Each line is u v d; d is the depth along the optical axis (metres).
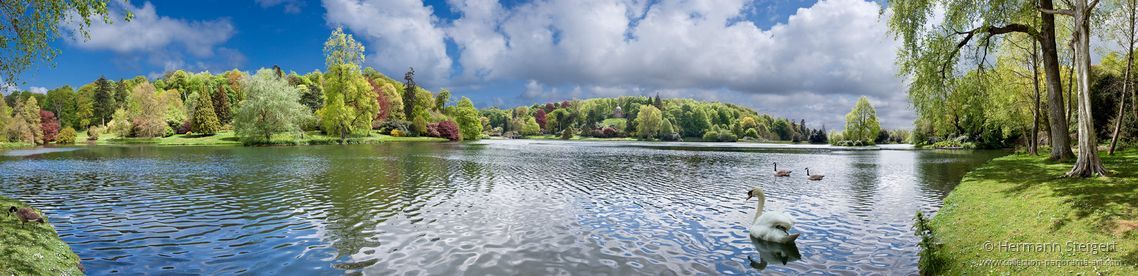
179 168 25.72
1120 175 12.33
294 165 28.16
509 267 7.92
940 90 20.59
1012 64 29.05
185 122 84.06
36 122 67.12
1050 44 18.62
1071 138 34.12
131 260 8.17
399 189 17.70
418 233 10.40
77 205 13.75
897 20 19.78
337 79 72.25
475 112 133.50
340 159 33.91
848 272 7.64
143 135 71.69
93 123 98.69
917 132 74.69
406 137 91.69
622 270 7.78
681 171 26.84
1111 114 30.62
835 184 20.05
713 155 47.19
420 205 14.12
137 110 85.56
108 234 10.11
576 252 8.90
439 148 57.34
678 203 14.78
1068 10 14.13
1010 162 21.53
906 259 8.34
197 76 130.88
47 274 6.64
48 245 8.00
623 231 10.71
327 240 9.71
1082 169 13.03
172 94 105.00
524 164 31.53
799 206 14.24
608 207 13.97
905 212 13.14
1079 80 13.41
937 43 19.42
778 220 9.67
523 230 10.77
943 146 64.88
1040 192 11.23
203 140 65.94
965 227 9.41
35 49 13.19
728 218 12.30
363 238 9.90
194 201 14.57
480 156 40.69
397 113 114.25
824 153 52.91
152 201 14.52
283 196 15.70
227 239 9.74
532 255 8.67
